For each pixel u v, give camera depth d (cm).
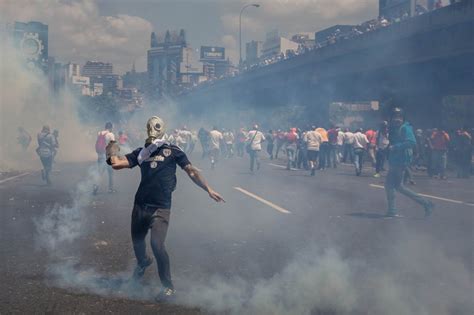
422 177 1823
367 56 3169
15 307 423
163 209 464
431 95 3456
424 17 2544
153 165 464
